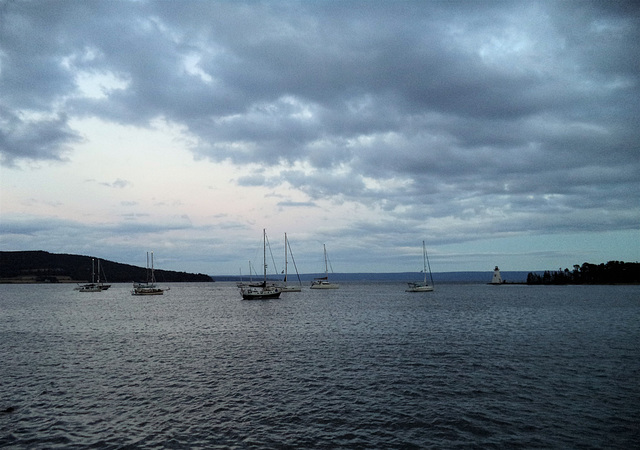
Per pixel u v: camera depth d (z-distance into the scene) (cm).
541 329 5228
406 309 8500
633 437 1891
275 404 2334
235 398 2434
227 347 4050
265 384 2720
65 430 1988
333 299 12331
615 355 3559
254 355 3647
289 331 5184
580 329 5222
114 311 8481
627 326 5528
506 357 3494
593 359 3403
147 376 2930
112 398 2442
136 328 5609
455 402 2352
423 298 12838
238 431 1972
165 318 6950
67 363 3356
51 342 4409
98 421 2095
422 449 1792
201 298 13825
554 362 3300
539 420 2088
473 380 2788
